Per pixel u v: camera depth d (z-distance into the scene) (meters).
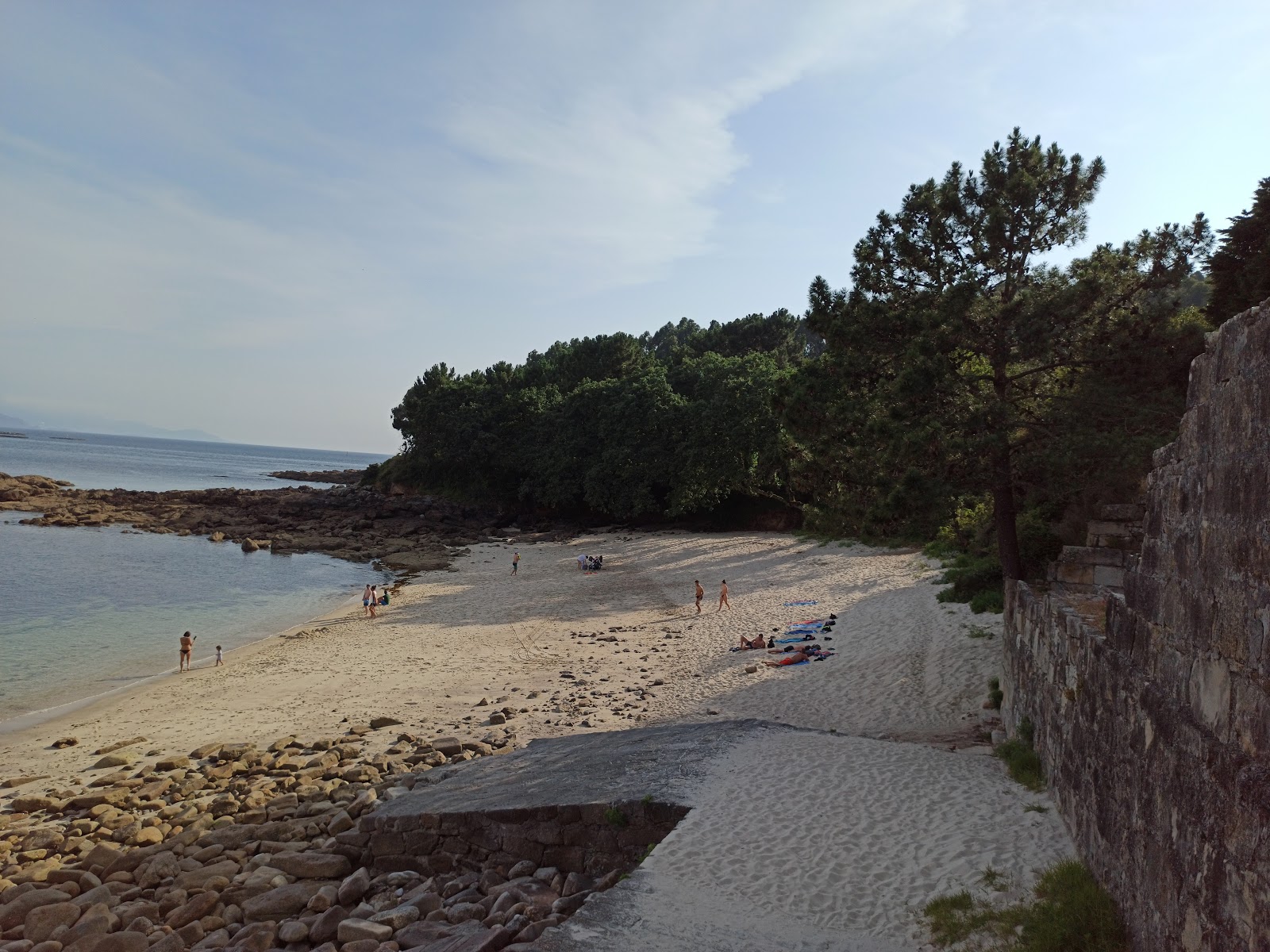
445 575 47.53
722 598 33.09
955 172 21.92
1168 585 6.51
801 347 100.94
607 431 70.44
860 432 21.84
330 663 26.97
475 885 11.46
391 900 11.20
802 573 38.19
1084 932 7.14
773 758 12.93
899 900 8.60
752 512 68.88
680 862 9.61
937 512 19.41
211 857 12.66
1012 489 21.06
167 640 31.69
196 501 84.00
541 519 76.94
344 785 15.28
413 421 85.25
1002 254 21.23
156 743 19.42
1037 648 12.17
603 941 8.06
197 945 10.24
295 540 61.22
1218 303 24.70
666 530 68.31
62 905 10.98
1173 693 6.25
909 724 16.50
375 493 82.75
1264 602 4.70
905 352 20.97
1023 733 12.76
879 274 22.88
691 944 7.95
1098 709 8.35
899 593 28.77
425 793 13.79
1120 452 18.45
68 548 55.50
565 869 11.45
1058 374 21.55
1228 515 5.32
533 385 91.25
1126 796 7.18
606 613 34.25
